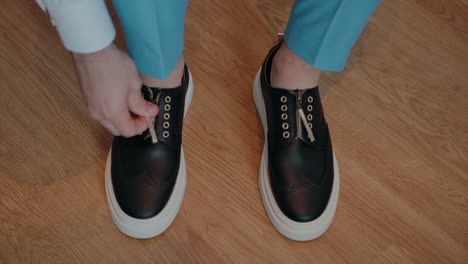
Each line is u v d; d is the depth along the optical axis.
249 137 1.04
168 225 0.93
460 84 1.14
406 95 1.12
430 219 0.99
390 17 1.21
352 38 0.77
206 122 1.05
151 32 0.68
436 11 1.23
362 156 1.04
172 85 0.91
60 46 1.09
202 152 1.02
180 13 0.71
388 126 1.08
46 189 0.95
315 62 0.80
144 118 0.87
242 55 1.13
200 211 0.96
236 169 1.01
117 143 0.94
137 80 0.71
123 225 0.91
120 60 0.67
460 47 1.19
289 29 0.81
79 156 0.99
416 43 1.18
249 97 1.09
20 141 0.99
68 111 1.03
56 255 0.90
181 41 0.78
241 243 0.94
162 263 0.92
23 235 0.91
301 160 0.91
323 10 0.72
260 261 0.93
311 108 0.92
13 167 0.97
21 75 1.06
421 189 1.02
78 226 0.93
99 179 0.97
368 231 0.97
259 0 1.20
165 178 0.91
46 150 0.99
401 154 1.05
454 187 1.03
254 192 0.99
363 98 1.10
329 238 0.96
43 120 1.02
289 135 0.91
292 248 0.95
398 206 1.00
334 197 0.95
